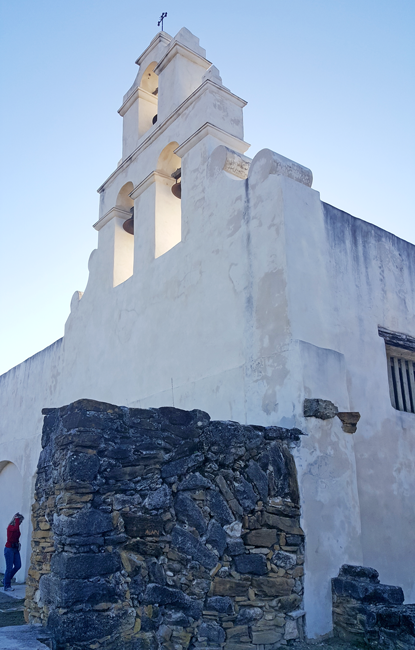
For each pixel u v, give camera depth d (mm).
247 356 7719
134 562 5383
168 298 9812
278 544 6117
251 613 5750
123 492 5535
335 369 7277
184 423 6090
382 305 8656
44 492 6105
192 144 9984
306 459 6551
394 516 7668
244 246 8211
